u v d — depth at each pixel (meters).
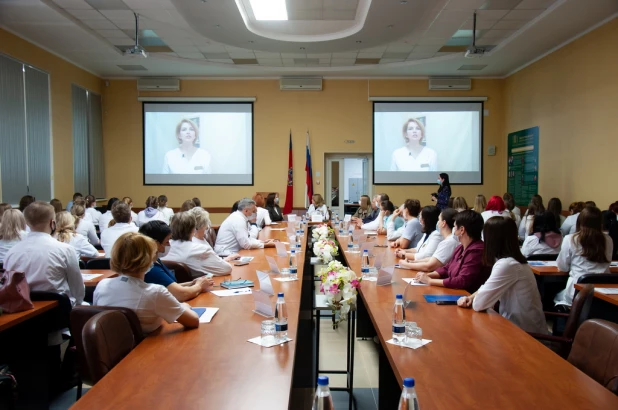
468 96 10.73
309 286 5.40
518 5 6.56
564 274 3.95
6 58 7.27
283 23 7.38
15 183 7.45
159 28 7.57
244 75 10.62
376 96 10.77
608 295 3.07
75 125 9.39
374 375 3.44
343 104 10.80
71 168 9.20
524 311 2.52
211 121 10.80
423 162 10.80
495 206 6.19
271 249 4.95
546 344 2.59
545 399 1.41
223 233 4.89
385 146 10.80
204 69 10.02
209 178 10.83
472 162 10.79
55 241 3.12
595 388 1.49
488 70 10.19
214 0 5.95
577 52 7.73
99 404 1.38
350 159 11.19
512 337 2.00
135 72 10.24
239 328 2.12
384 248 5.10
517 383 1.52
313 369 3.49
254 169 10.83
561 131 8.30
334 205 11.13
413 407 1.17
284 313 2.01
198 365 1.69
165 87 10.55
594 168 7.32
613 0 6.24
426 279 3.11
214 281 3.15
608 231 5.11
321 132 10.82
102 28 7.57
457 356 1.77
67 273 3.14
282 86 10.64
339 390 3.16
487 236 2.59
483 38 8.16
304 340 4.09
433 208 4.29
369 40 7.60
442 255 3.44
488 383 1.52
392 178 10.82
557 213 7.14
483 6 6.61
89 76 10.01
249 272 3.52
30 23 7.06
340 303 2.62
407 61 9.64
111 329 1.83
